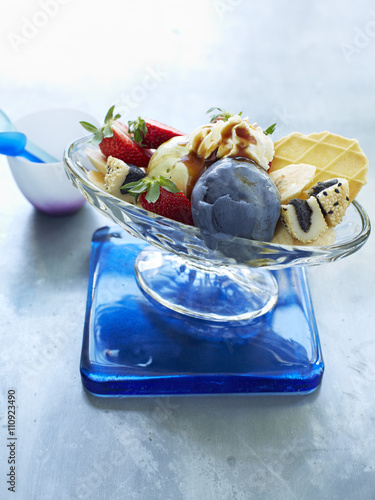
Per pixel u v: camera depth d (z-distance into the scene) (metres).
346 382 0.50
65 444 0.45
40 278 0.55
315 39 0.87
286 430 0.47
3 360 0.49
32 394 0.48
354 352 0.52
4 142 0.54
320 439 0.46
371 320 0.54
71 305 0.53
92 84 0.78
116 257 0.56
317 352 0.50
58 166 0.56
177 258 0.56
